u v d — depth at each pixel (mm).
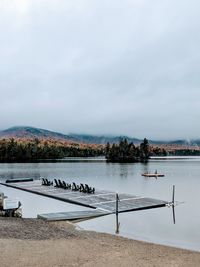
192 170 102375
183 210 31141
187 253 16859
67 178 72000
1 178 72375
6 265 13758
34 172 91875
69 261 14633
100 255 15812
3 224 22000
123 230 23234
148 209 31453
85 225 24500
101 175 80000
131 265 14453
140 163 156500
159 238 21281
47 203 35250
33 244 17219
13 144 183625
